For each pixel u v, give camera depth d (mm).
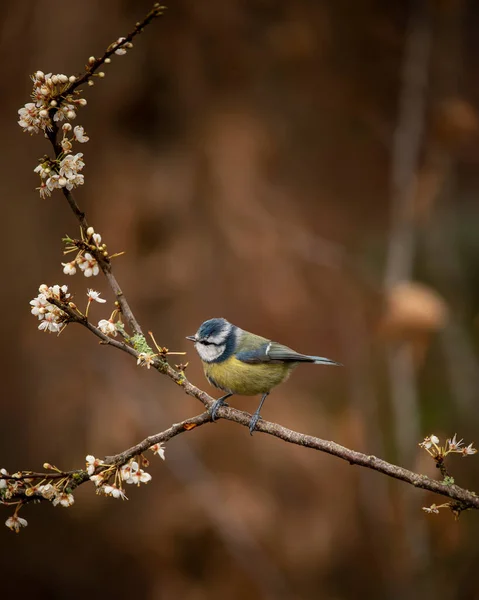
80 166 4586
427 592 10781
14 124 11430
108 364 11203
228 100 11938
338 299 11719
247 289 11273
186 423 4898
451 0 12516
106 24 11234
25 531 11922
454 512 4336
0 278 11336
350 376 11594
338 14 12820
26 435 11141
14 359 11320
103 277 11180
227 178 11406
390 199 12922
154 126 11789
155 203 11234
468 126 11812
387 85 13086
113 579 11398
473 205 14648
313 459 10852
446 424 12367
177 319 11102
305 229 11953
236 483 10648
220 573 10641
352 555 11039
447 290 13133
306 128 12734
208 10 11734
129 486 11180
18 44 11133
